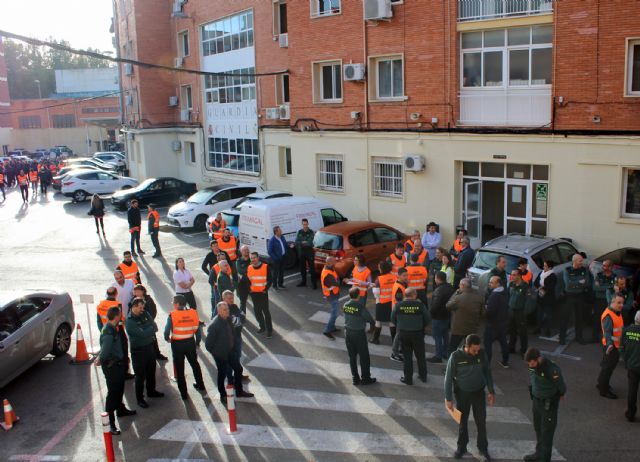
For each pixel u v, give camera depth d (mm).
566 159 15172
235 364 9703
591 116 14578
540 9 15398
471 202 17844
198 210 24203
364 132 19859
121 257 20328
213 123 32438
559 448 7930
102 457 8297
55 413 9602
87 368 11352
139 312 9547
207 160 33625
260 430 8742
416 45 17922
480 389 7617
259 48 27031
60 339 11906
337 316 13516
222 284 12523
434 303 10719
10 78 105062
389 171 19703
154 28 35688
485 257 12891
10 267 19312
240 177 30250
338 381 10266
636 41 13844
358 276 12070
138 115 36719
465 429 7750
